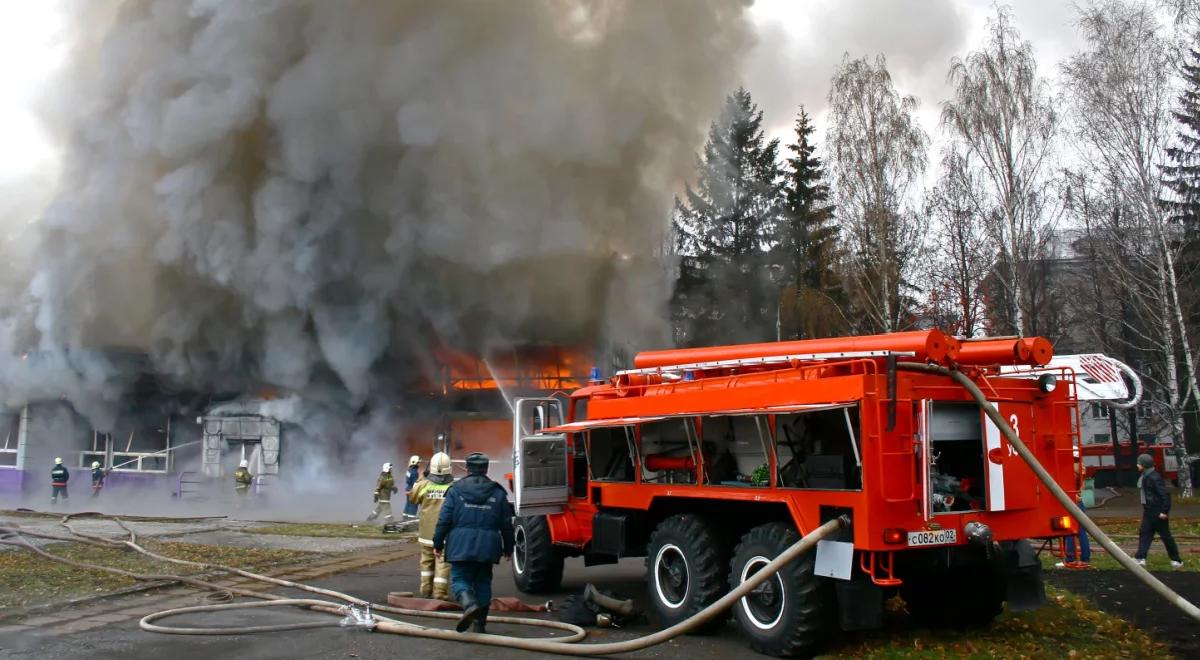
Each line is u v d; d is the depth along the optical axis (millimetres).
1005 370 6164
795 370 5898
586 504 7820
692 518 6406
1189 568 9117
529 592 8297
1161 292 21156
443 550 6191
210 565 9289
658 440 6965
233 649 5820
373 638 6148
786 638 5461
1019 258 21812
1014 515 5652
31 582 8375
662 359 7402
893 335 5473
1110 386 9352
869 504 5082
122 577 8656
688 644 5973
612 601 6570
